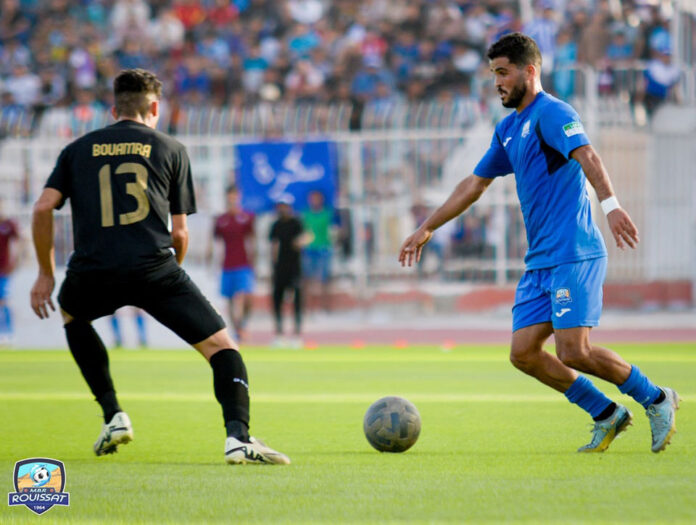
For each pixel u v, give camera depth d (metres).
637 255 81.62
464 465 21.58
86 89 100.75
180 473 20.89
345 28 107.88
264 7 113.56
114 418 23.36
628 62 85.19
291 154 80.25
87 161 22.45
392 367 48.94
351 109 84.62
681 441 24.94
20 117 85.75
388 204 81.69
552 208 23.00
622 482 19.27
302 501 17.73
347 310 82.25
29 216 80.69
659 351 55.78
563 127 22.56
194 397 37.31
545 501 17.50
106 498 18.22
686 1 86.94
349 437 26.83
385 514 16.58
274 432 27.89
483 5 102.50
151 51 109.38
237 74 102.56
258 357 56.59
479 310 81.56
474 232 81.75
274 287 65.69
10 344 69.12
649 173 81.06
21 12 116.50
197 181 82.50
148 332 67.75
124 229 22.12
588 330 22.91
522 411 31.80
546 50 87.12
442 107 81.69
